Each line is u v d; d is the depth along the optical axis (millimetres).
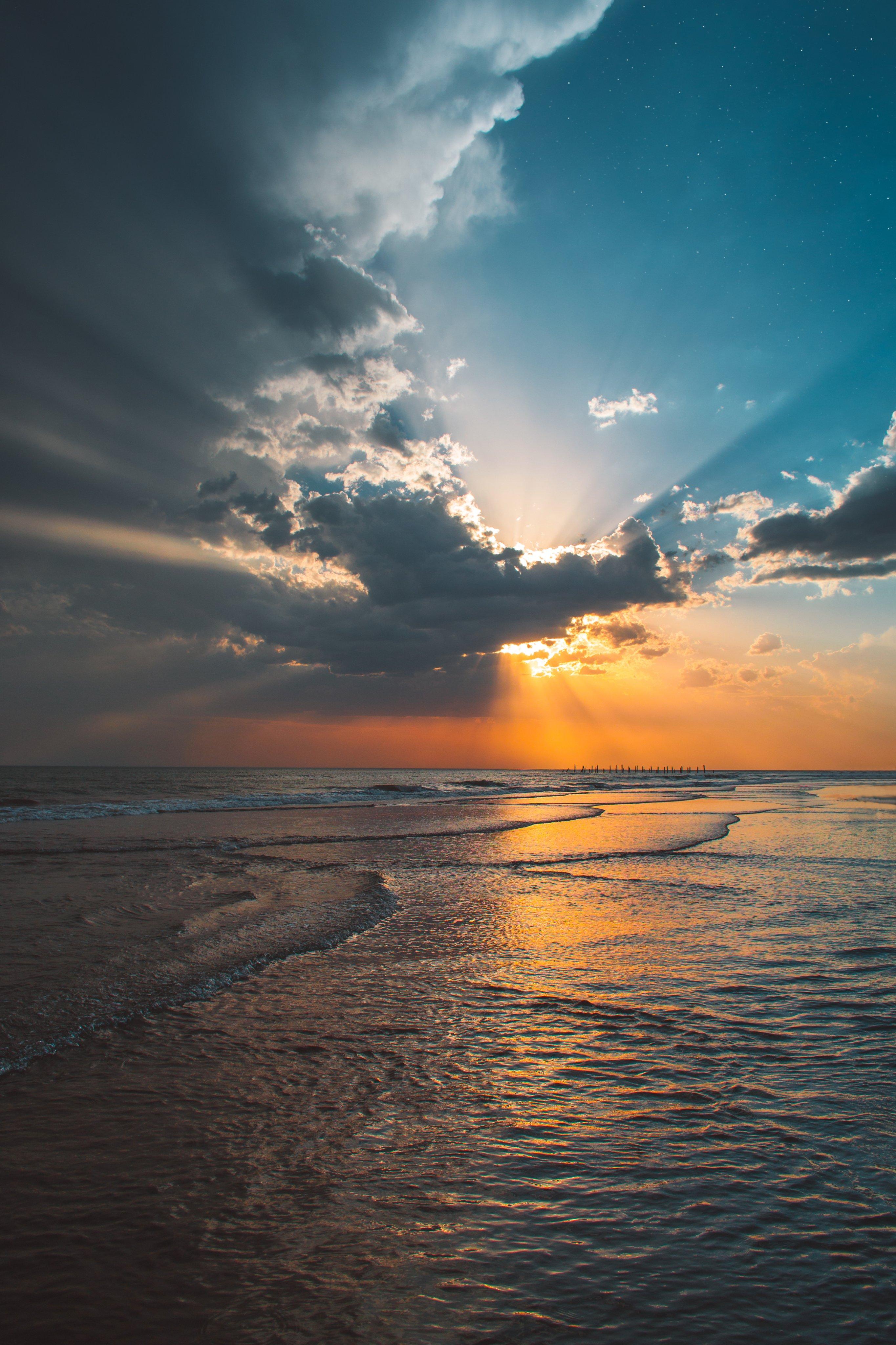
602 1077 4633
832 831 23062
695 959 7562
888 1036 5383
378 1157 3639
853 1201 3273
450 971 7062
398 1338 2402
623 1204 3240
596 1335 2416
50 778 85312
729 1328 2449
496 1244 2947
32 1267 2756
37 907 9523
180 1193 3287
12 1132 3795
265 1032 5352
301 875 12820
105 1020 5418
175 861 14547
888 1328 2459
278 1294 2633
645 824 26000
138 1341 2379
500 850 17328
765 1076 4660
